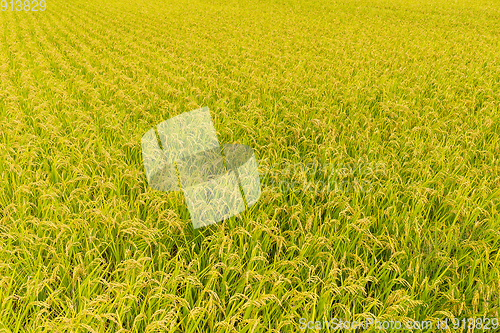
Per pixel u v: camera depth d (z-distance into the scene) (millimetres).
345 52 11992
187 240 3615
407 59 11344
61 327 2346
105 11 24453
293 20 20344
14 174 4434
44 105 6207
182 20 19969
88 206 3900
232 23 19266
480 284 2850
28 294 2664
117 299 2713
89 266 3033
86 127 5609
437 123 5977
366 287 3205
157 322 2395
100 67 10234
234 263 3141
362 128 6055
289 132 5918
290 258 3330
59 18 21766
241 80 8727
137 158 5043
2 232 3381
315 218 3598
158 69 9656
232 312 2709
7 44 12961
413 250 3367
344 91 7891
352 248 3361
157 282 2738
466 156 4945
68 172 4480
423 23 20281
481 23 19984
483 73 9758
